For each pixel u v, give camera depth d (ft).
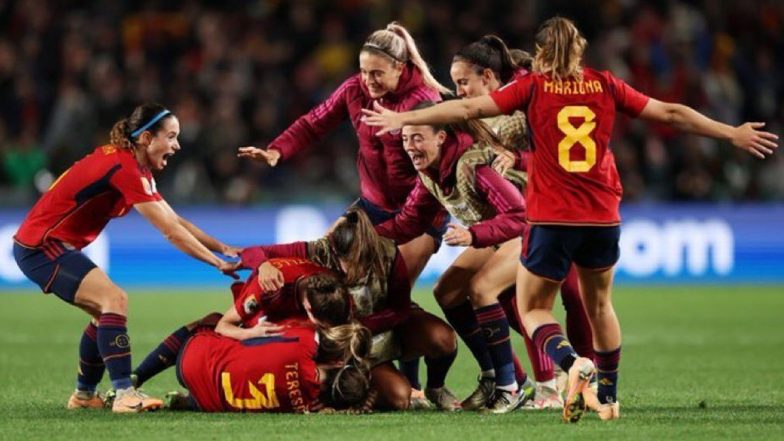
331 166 217.77
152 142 81.66
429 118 71.26
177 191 208.13
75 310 171.32
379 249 80.07
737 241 211.82
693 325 151.53
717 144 219.00
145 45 230.07
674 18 239.91
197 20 236.43
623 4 241.14
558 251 72.59
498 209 78.48
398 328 83.20
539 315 74.69
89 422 75.31
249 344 77.41
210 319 82.07
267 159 95.81
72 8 238.07
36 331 144.77
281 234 207.62
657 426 73.87
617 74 226.99
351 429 71.87
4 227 204.03
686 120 72.79
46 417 78.13
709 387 97.50
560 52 71.87
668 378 103.86
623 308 173.27
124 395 79.51
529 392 87.56
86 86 220.02
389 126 71.05
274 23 237.86
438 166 80.94
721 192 216.13
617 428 72.95
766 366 112.47
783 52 245.24
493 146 80.84
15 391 94.12
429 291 193.67
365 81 89.51
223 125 211.82
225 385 77.20
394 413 79.46
